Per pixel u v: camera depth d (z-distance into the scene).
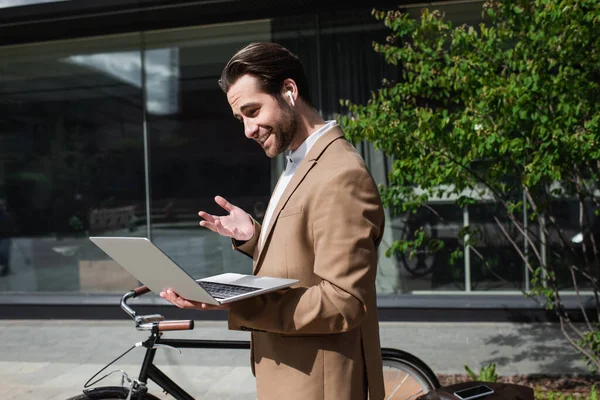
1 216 6.72
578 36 3.23
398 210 4.66
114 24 6.29
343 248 1.43
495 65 3.72
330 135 1.59
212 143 6.26
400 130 3.59
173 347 2.19
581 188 4.14
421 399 2.11
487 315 5.69
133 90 6.40
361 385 1.64
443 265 5.90
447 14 5.69
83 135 6.53
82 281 6.59
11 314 6.55
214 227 1.81
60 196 6.60
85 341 5.50
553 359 4.51
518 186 4.11
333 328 1.45
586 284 5.53
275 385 1.62
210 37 6.22
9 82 6.65
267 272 1.61
